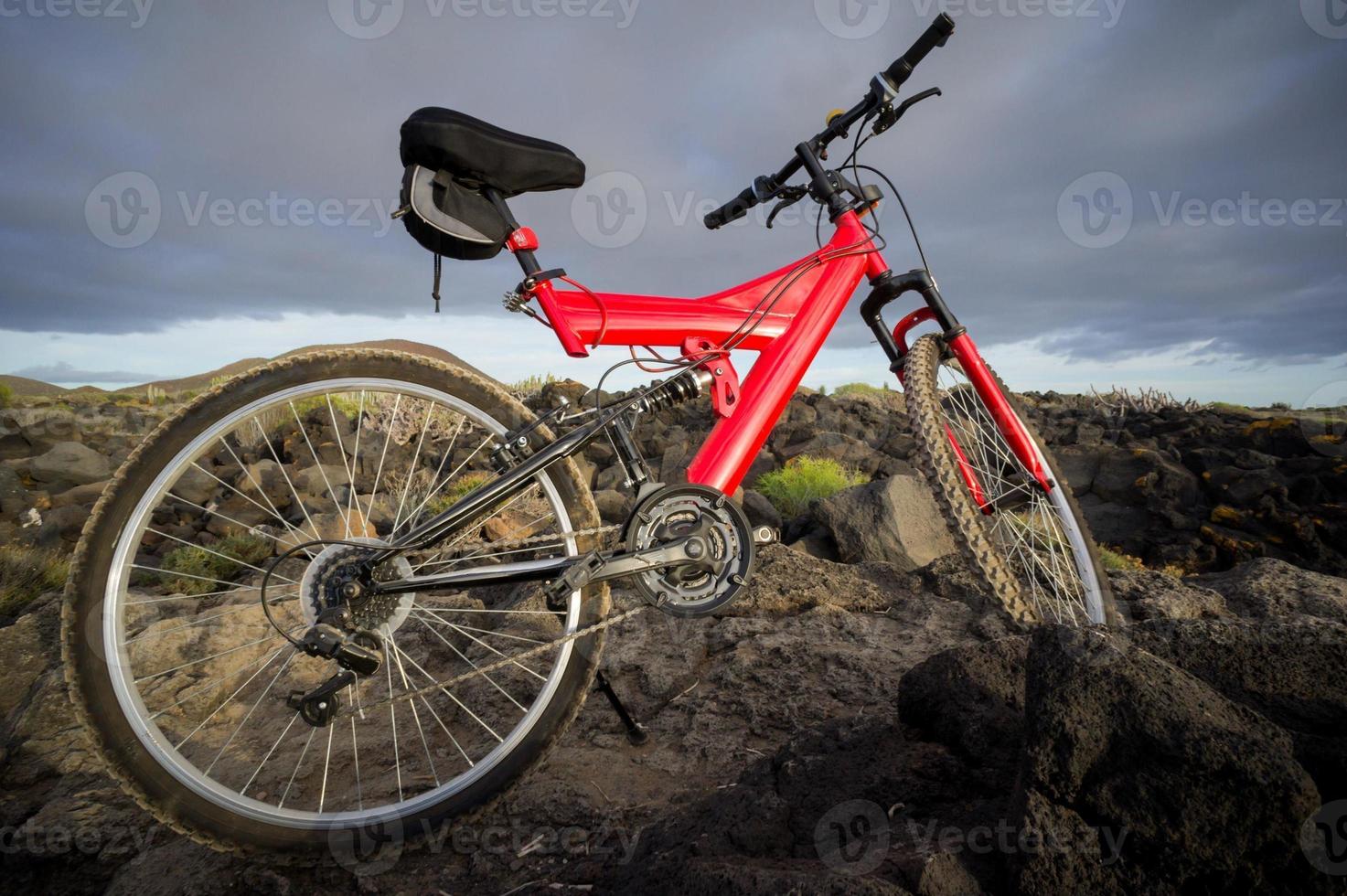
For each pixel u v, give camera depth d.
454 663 2.84
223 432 1.72
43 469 8.37
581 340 1.96
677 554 1.83
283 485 7.28
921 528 5.52
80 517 6.51
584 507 1.94
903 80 2.31
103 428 12.03
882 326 2.57
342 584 1.69
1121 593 3.04
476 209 1.82
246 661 2.76
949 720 1.67
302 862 1.67
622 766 2.06
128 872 1.72
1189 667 1.58
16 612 4.15
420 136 1.72
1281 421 11.49
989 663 1.77
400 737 2.32
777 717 2.23
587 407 1.98
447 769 2.12
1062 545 2.47
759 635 2.78
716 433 2.12
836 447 10.43
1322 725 1.40
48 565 4.61
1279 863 1.05
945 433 2.27
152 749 1.58
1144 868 1.11
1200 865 1.08
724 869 1.22
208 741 2.33
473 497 1.77
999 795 1.44
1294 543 8.56
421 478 7.77
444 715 2.44
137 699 1.60
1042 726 1.26
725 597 1.89
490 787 1.79
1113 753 1.20
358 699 2.58
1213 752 1.12
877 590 3.22
